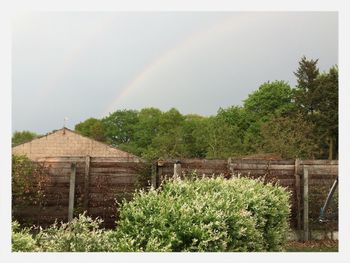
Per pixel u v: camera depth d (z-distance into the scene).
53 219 12.10
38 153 24.88
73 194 12.00
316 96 42.59
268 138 31.45
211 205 6.40
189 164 12.24
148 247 5.41
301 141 32.88
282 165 12.57
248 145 36.69
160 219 5.70
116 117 54.84
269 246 8.64
